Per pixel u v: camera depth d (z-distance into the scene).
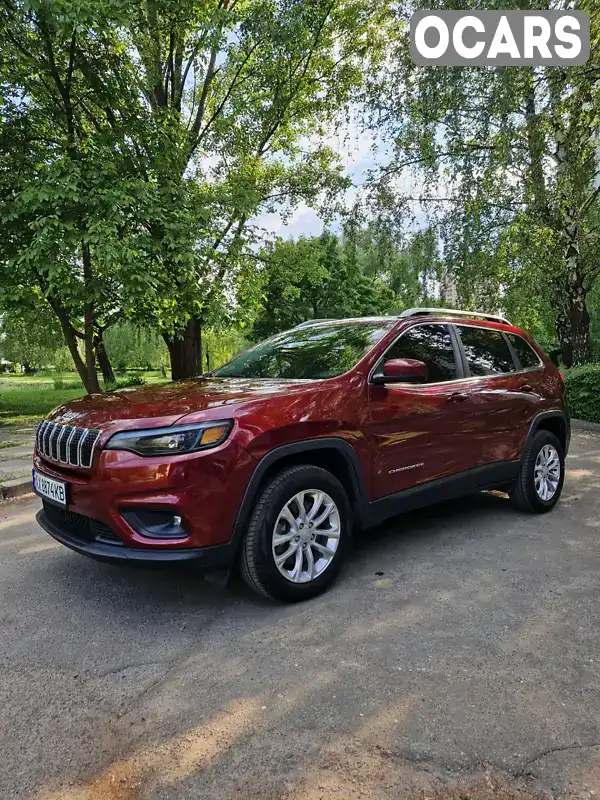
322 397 3.32
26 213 9.36
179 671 2.51
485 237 11.55
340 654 2.62
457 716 2.15
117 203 8.88
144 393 3.53
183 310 11.72
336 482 3.34
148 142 10.95
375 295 32.47
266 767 1.90
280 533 3.11
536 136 9.58
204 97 14.87
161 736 2.08
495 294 12.47
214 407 2.95
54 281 9.52
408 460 3.80
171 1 11.30
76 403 3.54
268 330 30.36
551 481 5.08
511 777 1.83
